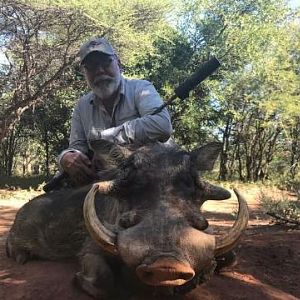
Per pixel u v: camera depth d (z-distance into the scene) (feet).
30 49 19.35
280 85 26.66
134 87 4.92
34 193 18.12
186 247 2.89
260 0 25.84
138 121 4.53
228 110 26.94
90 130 4.89
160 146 3.58
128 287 3.67
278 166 29.86
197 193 3.40
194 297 3.72
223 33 25.84
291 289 4.49
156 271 2.71
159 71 25.80
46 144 30.37
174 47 25.94
